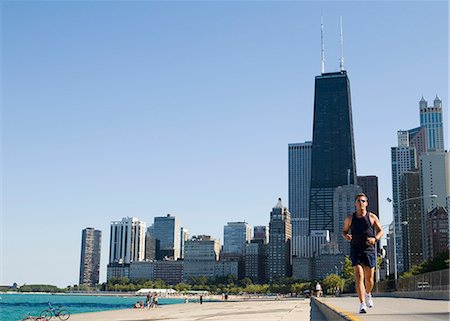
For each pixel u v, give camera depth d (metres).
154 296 93.00
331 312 18.27
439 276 44.31
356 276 14.88
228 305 85.44
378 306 21.62
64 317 52.06
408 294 57.56
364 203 14.89
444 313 15.84
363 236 14.86
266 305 76.00
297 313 42.34
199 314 51.28
